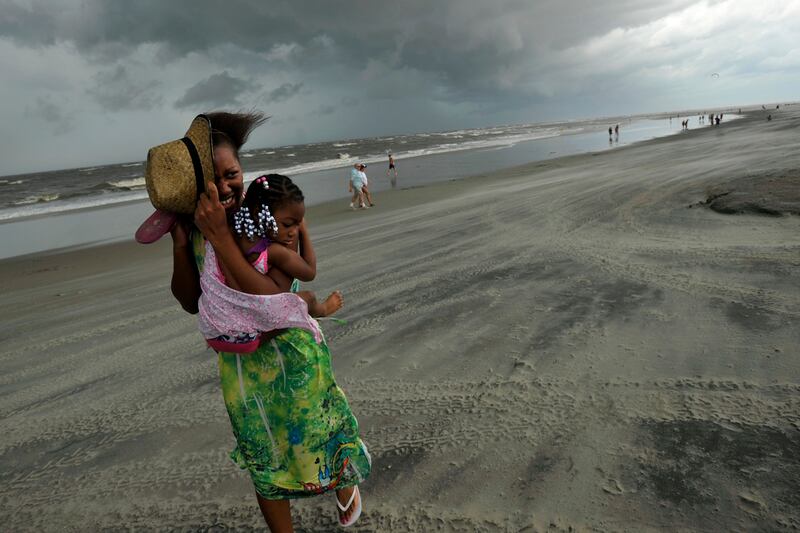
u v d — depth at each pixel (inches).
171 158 68.4
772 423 105.9
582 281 208.4
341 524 94.9
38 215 938.7
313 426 79.8
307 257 83.7
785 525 82.2
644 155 869.8
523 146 1911.9
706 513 86.7
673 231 263.0
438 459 111.0
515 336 165.6
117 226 733.9
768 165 439.5
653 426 111.0
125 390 170.7
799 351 131.0
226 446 129.1
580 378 134.4
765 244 218.7
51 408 165.2
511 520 91.3
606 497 93.4
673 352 140.6
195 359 189.5
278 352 77.1
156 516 107.1
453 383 141.9
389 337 180.4
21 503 118.0
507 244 290.2
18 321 283.0
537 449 109.3
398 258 298.7
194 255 76.7
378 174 1153.4
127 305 284.0
